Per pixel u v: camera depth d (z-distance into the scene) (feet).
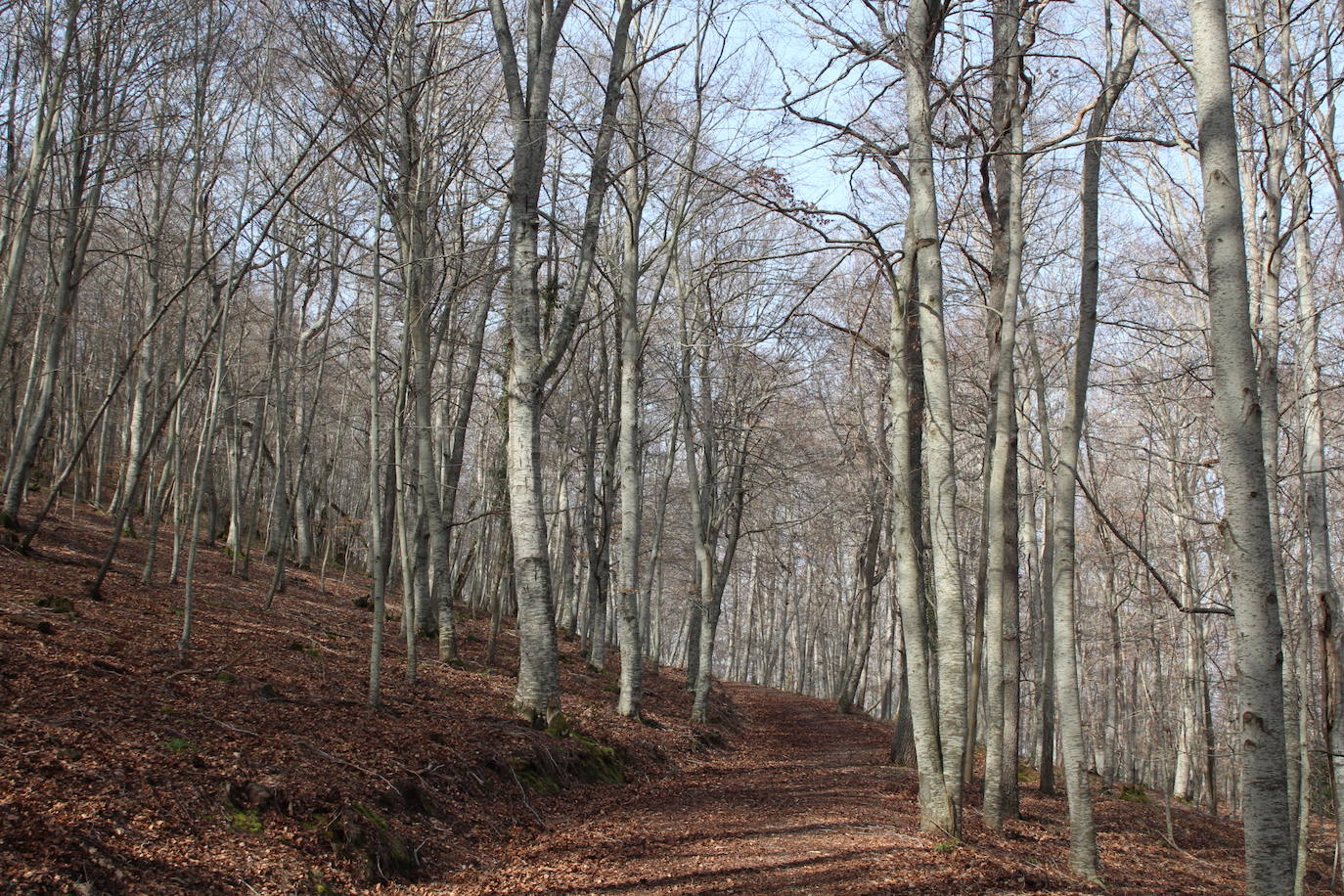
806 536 104.47
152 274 52.90
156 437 35.58
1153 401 57.21
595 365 83.05
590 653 83.35
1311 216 35.14
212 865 18.70
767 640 176.35
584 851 27.37
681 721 60.80
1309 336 37.52
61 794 18.58
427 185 48.29
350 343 75.56
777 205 30.68
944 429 31.73
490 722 36.88
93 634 31.30
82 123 46.96
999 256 45.75
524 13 48.83
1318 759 56.13
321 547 107.76
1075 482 32.12
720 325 61.31
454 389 66.64
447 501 61.00
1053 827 43.98
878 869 26.71
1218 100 18.03
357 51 38.86
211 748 23.59
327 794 23.45
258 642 39.86
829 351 69.82
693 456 65.62
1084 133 35.53
